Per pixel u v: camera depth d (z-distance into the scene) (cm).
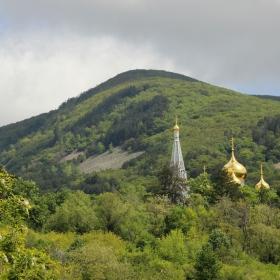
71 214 12656
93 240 10806
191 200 14600
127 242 11700
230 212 13475
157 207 13288
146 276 8706
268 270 10219
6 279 4012
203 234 12325
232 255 10825
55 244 9875
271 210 14088
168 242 10662
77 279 7894
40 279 4162
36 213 14062
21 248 4156
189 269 9231
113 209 12812
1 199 4284
